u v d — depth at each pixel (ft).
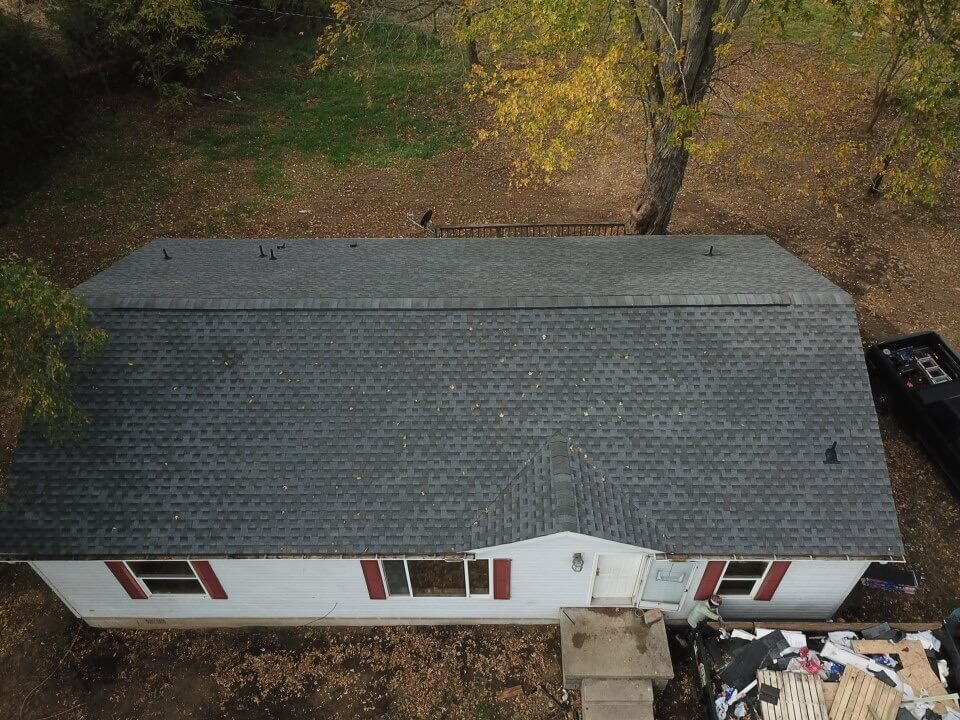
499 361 38.81
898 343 55.01
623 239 57.11
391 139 91.20
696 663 39.99
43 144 83.82
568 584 38.88
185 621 42.65
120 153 85.97
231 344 39.50
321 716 38.99
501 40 59.31
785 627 39.11
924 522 47.42
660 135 59.26
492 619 42.42
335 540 34.45
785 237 73.20
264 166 85.71
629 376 38.17
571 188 82.48
